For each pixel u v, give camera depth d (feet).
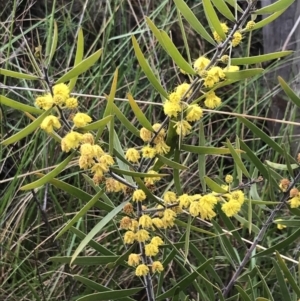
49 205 2.23
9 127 2.24
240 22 0.96
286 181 1.26
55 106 0.90
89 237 0.97
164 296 1.27
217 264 2.10
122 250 2.04
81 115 0.92
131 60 2.27
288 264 1.85
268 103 2.45
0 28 2.25
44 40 2.50
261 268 2.02
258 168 1.31
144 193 1.05
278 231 2.26
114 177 1.03
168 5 2.53
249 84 2.42
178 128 0.98
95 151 0.93
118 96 2.37
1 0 2.54
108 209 1.18
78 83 2.39
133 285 2.11
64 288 1.93
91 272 2.00
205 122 2.47
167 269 2.04
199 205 1.01
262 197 1.84
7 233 2.10
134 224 1.11
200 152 1.05
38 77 0.89
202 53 2.53
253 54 2.74
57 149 2.16
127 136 2.33
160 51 2.43
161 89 0.96
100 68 2.13
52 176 0.93
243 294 1.20
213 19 0.94
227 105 2.35
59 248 1.96
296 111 2.20
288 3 0.93
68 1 2.71
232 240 2.04
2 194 2.30
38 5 2.69
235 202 1.05
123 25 2.55
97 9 2.62
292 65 2.35
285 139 2.19
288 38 2.15
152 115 2.33
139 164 1.09
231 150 1.05
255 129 1.26
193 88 1.01
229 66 0.94
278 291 1.92
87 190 2.08
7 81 2.30
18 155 2.23
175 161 1.07
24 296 1.89
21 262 1.86
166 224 1.10
